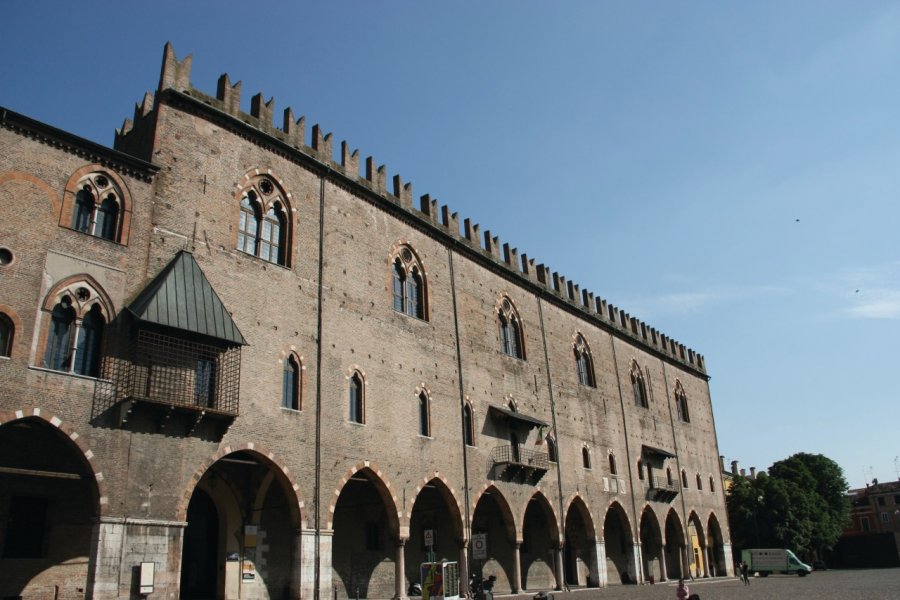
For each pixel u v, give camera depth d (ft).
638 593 174.91
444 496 156.87
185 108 123.75
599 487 210.18
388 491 139.95
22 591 101.81
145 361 104.06
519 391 189.06
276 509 135.74
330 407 132.57
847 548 404.98
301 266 135.64
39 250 99.09
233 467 129.80
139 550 98.53
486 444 171.12
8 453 103.50
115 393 101.14
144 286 109.60
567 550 215.31
